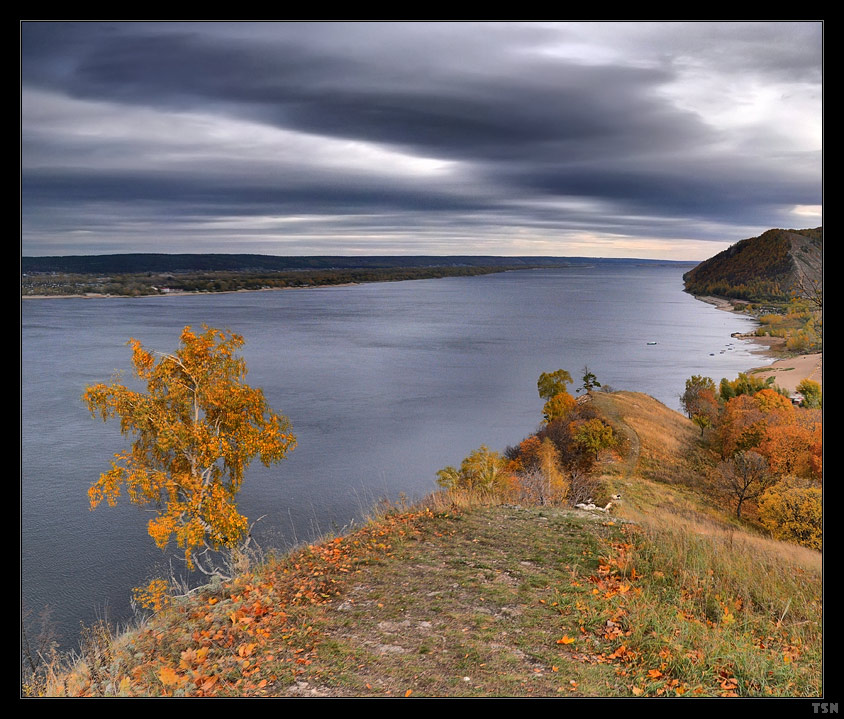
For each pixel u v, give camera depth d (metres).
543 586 7.72
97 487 19.94
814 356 132.12
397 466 78.31
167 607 8.01
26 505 64.69
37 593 44.88
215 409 20.84
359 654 6.05
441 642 6.30
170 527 19.48
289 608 7.25
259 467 77.94
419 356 173.50
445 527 10.20
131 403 19.80
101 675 5.98
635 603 7.06
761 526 39.03
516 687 5.38
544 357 170.00
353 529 10.64
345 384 134.50
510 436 93.06
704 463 59.72
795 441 47.22
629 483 42.47
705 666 5.74
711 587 7.63
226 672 5.77
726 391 87.75
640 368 147.75
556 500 15.45
